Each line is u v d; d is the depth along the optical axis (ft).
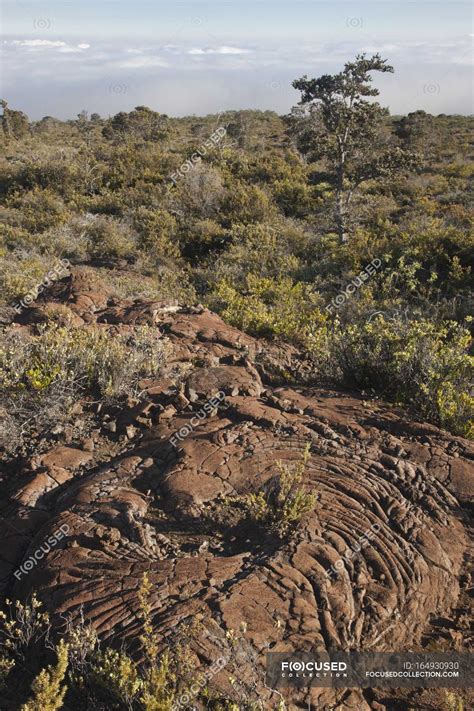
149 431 18.11
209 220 56.54
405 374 20.77
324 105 57.52
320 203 65.77
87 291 30.73
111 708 10.52
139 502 14.66
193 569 12.57
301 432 17.33
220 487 15.10
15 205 64.75
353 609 12.09
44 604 12.32
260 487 15.06
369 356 22.04
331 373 22.75
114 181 72.13
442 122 150.00
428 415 19.13
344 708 10.60
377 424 18.29
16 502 15.49
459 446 17.01
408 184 73.41
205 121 169.68
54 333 22.77
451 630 12.28
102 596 12.16
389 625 12.01
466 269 37.19
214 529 14.03
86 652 11.00
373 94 56.39
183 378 21.29
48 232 51.67
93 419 19.06
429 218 49.57
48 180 70.79
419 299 35.42
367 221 57.47
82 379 20.59
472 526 14.66
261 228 52.90
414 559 13.29
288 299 35.01
